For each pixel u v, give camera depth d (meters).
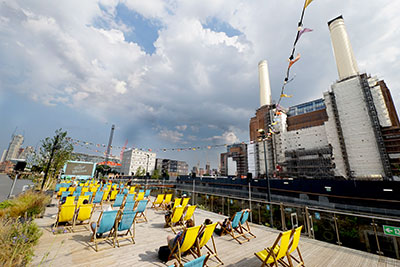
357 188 21.66
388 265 3.88
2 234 3.25
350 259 4.16
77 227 5.63
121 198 8.34
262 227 6.79
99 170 47.69
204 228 3.68
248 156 84.44
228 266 3.67
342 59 58.31
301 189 27.08
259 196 22.20
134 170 88.19
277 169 61.62
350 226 5.90
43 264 3.34
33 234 3.84
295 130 68.00
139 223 6.55
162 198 9.02
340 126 54.22
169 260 3.72
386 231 4.93
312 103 82.00
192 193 12.25
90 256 3.79
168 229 5.94
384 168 43.34
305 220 6.22
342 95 52.66
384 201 19.39
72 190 10.75
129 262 3.61
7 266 2.80
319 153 56.59
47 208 8.23
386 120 46.94
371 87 50.75
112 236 4.79
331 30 62.81
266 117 75.00
